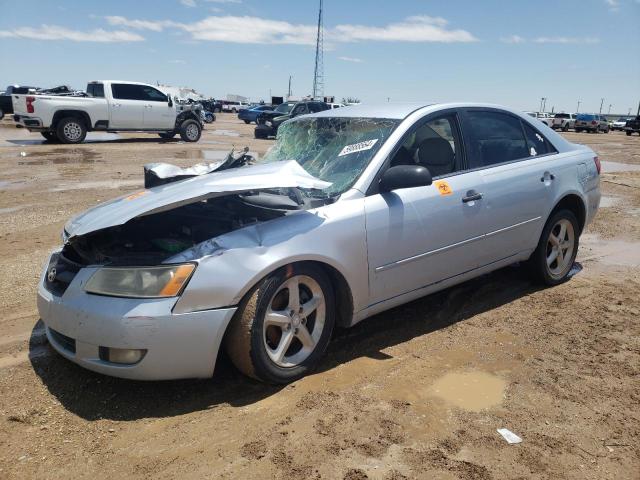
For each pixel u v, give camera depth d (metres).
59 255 3.67
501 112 4.77
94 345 3.06
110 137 22.78
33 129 18.22
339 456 2.72
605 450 2.79
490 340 4.04
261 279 3.17
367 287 3.68
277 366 3.33
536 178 4.70
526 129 4.94
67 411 3.15
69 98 18.25
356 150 4.02
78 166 13.02
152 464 2.69
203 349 3.07
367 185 3.73
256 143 21.09
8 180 10.91
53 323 3.27
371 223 3.63
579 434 2.92
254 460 2.70
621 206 9.40
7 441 2.88
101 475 2.62
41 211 8.16
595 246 6.73
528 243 4.72
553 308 4.63
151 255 3.30
